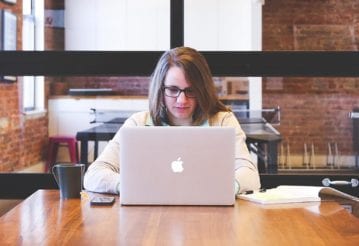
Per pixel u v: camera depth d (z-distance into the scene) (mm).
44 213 2197
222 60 4121
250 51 4129
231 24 4266
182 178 2291
